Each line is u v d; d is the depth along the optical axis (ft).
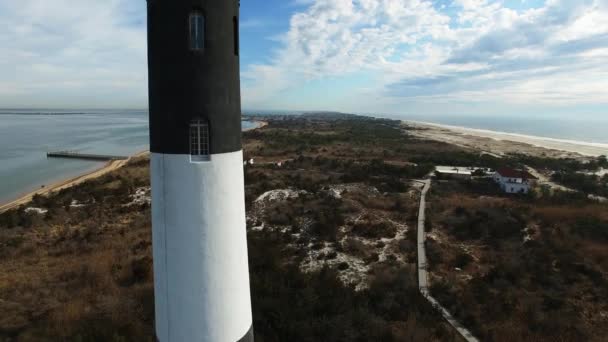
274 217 113.91
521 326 56.13
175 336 27.58
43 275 70.28
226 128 26.14
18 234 99.86
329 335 47.88
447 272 78.84
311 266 80.79
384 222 111.34
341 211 120.88
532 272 77.15
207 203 25.88
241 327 29.40
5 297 60.75
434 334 53.62
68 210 126.11
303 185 156.15
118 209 124.36
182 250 26.13
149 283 65.77
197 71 24.73
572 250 88.79
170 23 24.35
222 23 25.29
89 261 75.82
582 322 58.65
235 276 28.19
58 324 51.06
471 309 61.21
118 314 53.52
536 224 111.04
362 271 78.69
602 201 146.41
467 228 106.83
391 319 56.75
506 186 161.68
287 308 52.60
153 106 25.94
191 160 25.49
